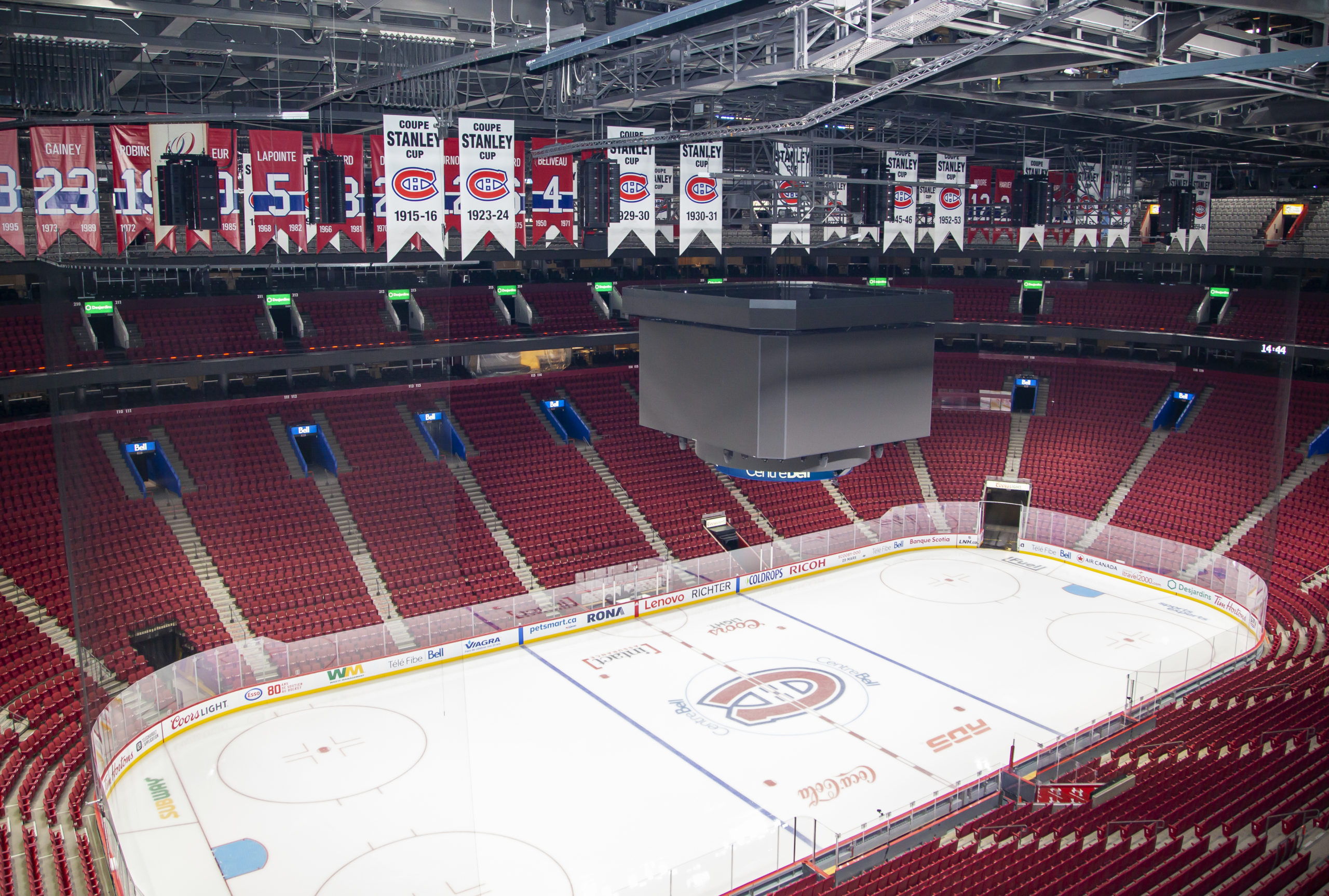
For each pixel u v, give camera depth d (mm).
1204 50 20031
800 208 31500
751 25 18688
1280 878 15805
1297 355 42625
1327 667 26234
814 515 41094
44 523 30219
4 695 23516
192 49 19531
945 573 37781
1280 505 38594
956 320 49781
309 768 20328
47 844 18078
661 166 33938
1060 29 16875
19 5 15312
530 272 46094
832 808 21797
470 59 16922
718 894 18422
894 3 15914
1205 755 21812
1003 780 21922
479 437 41219
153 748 21719
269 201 18000
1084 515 41438
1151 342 45375
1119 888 16359
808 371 17438
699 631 32188
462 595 31656
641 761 23891
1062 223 36219
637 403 45531
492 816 21500
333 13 18688
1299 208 45750
